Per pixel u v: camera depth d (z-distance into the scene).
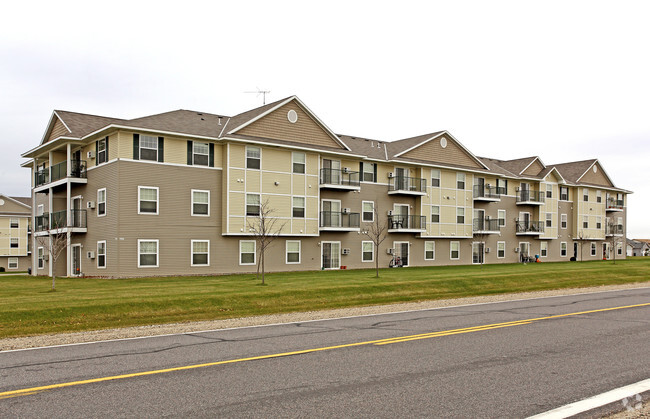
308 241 34.84
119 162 27.83
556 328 11.94
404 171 40.72
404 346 9.83
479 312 15.02
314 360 8.65
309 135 34.47
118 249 27.56
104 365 8.38
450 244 43.91
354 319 13.75
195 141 30.36
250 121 31.42
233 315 15.04
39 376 7.68
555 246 54.97
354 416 5.87
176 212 29.50
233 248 31.39
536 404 6.30
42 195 36.28
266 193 32.19
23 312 13.80
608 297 19.30
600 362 8.51
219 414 5.93
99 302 15.57
